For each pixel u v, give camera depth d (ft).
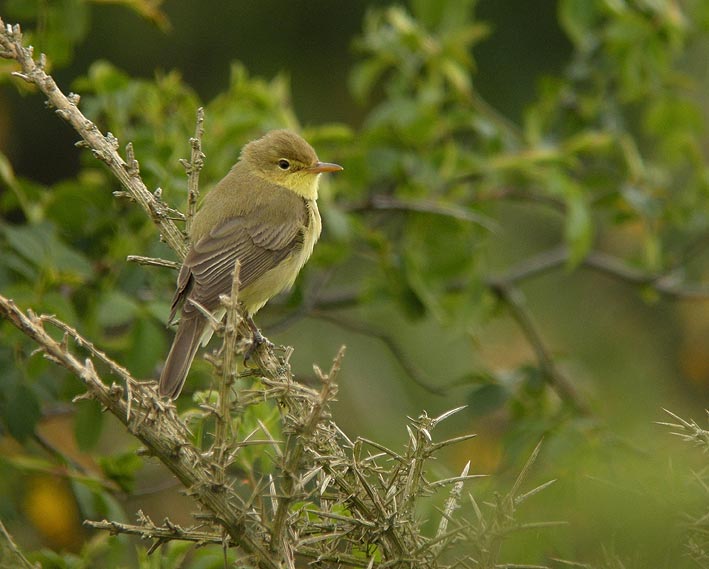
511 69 51.31
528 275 44.14
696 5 44.93
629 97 44.01
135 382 18.79
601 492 16.94
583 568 18.29
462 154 40.75
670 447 19.83
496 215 48.14
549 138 44.34
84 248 36.27
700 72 53.47
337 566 21.07
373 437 42.39
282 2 51.57
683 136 44.06
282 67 52.11
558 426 34.78
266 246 32.73
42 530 37.29
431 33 43.80
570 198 38.40
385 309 42.63
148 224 35.42
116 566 28.91
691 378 50.06
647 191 43.65
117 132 36.32
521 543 22.63
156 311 32.04
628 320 52.60
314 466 20.18
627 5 44.24
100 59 51.70
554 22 51.06
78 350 32.07
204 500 18.85
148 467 43.21
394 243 42.68
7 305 17.84
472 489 30.48
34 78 25.16
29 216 35.06
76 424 31.48
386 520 19.90
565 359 42.16
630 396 48.06
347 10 51.75
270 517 20.98
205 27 51.67
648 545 16.58
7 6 35.88
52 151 55.01
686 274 52.42
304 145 35.32
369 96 53.21
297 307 39.37
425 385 39.24
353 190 40.24
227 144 37.29
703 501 17.35
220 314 30.42
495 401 37.93
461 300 39.88
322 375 18.24
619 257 55.26
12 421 30.48
